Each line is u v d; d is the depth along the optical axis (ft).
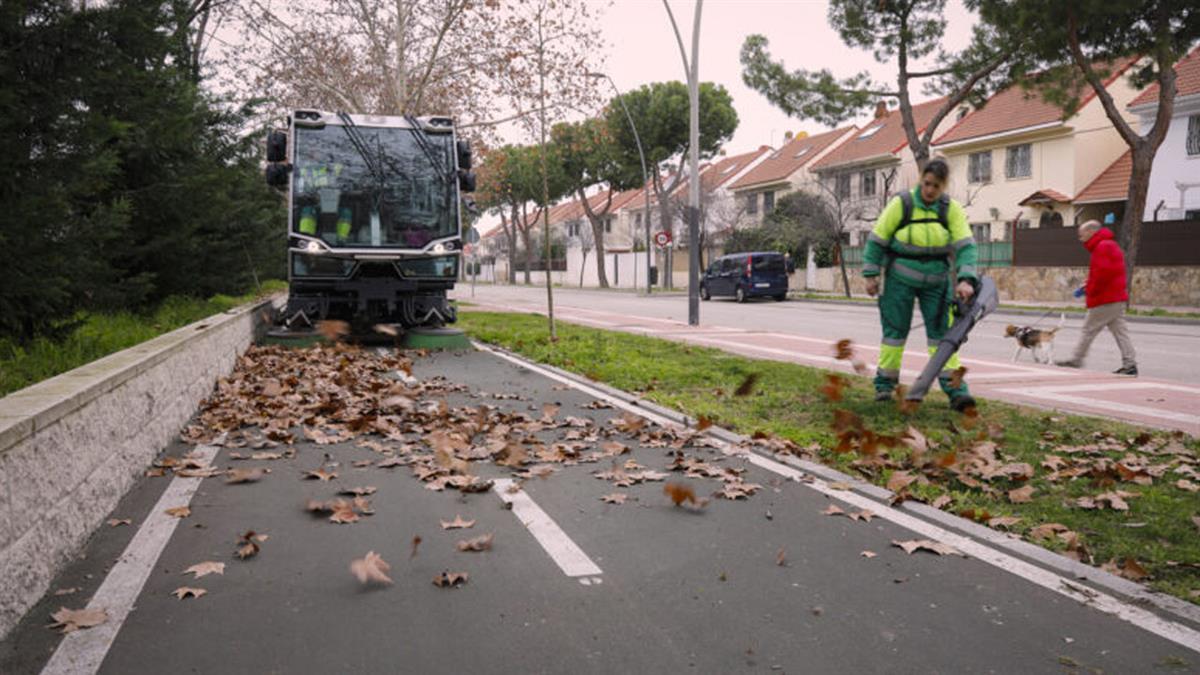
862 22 81.46
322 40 77.56
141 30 24.49
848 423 17.70
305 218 41.86
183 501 15.90
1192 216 91.61
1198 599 11.35
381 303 44.14
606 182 179.22
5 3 19.95
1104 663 9.64
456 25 77.77
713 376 31.12
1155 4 66.69
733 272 107.86
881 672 9.48
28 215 19.72
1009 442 19.94
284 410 24.23
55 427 12.30
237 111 45.44
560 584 12.04
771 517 15.01
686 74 61.11
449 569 12.58
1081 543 13.34
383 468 18.57
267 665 9.62
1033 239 98.12
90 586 11.84
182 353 22.08
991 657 9.81
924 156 83.56
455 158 44.27
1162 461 18.30
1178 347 45.68
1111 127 104.37
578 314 78.23
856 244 138.92
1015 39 72.33
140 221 36.94
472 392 28.55
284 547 13.52
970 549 13.33
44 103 21.29
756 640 10.28
